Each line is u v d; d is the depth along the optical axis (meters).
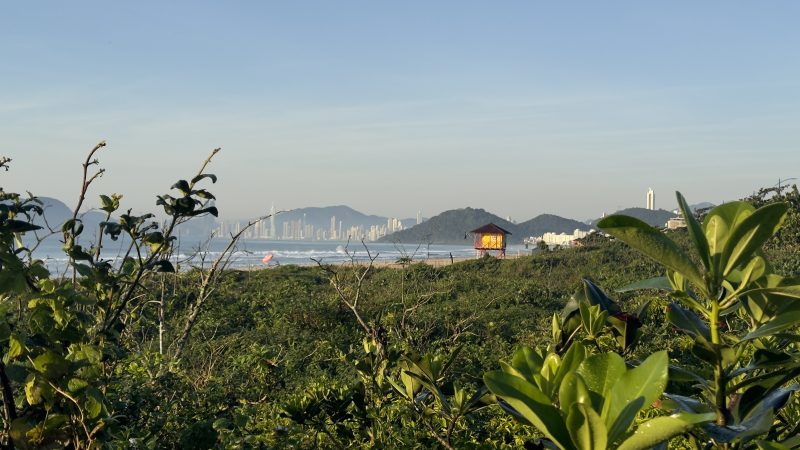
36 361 2.08
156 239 2.74
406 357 2.25
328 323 13.98
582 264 29.17
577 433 1.07
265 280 23.39
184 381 5.65
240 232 7.30
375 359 3.53
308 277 23.42
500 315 15.48
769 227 1.32
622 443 1.10
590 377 1.20
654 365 1.13
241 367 6.84
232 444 3.85
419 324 12.30
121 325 2.88
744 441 1.53
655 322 8.74
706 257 1.38
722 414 1.53
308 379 7.96
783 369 1.52
